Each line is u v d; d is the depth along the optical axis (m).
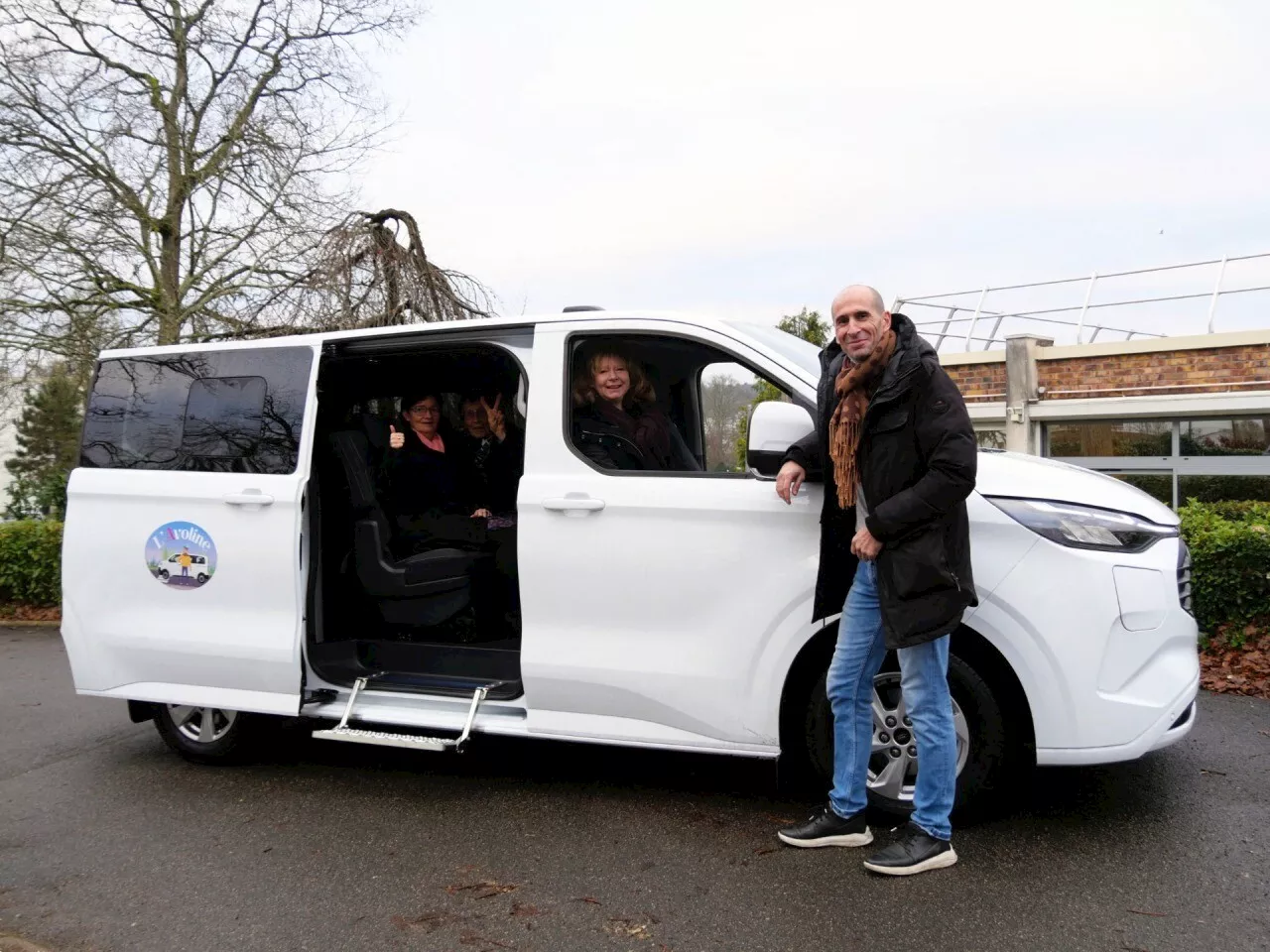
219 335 12.02
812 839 3.48
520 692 4.19
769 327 4.38
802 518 3.54
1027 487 3.44
